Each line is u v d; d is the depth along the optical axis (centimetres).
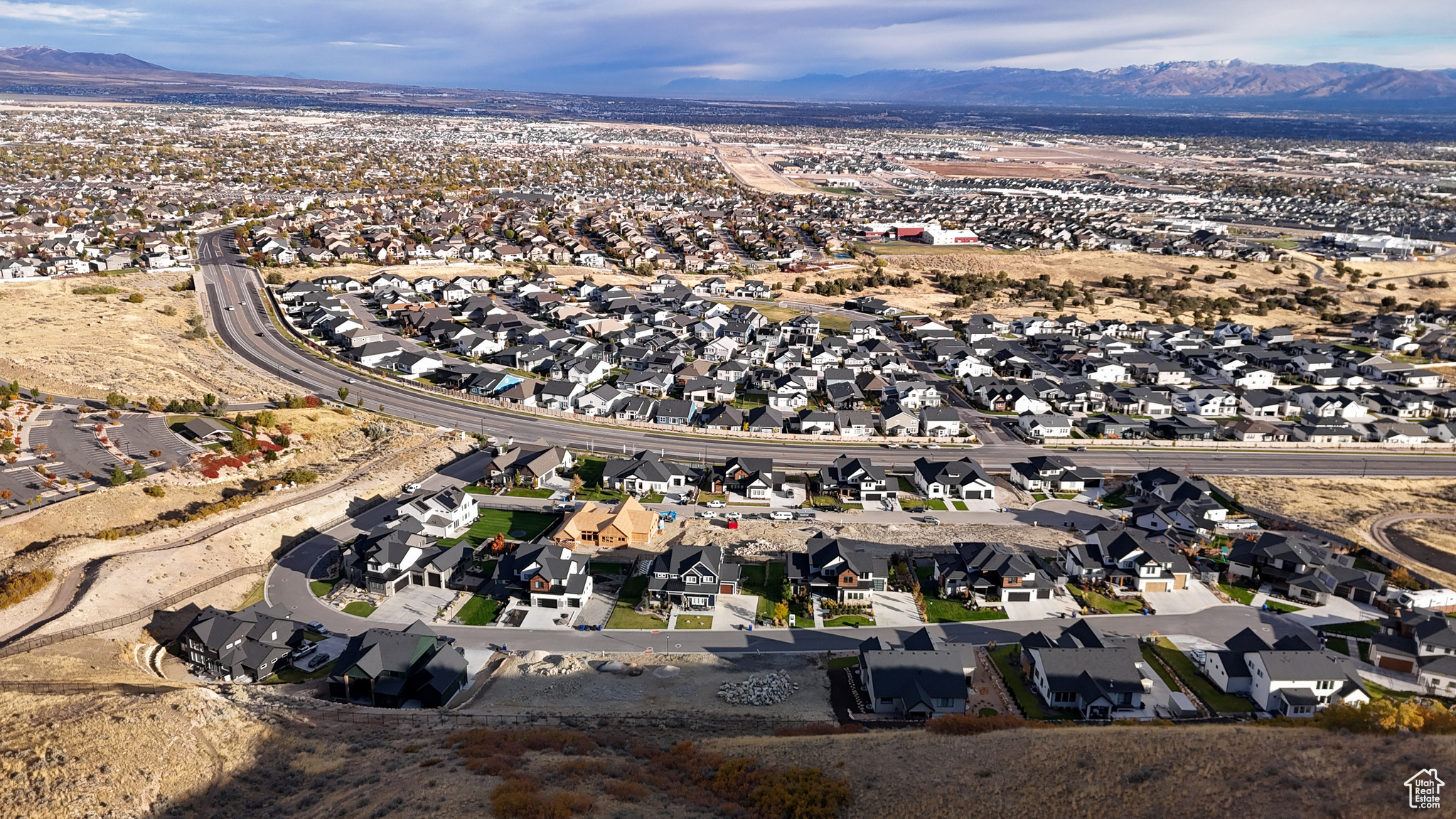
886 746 5316
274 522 9000
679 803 4606
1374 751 4681
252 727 5512
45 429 10488
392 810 4378
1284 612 7931
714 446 11988
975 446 12262
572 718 6000
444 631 7500
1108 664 6519
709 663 7056
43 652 6444
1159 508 9750
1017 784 4694
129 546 8181
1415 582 8156
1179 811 4294
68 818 4462
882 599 8112
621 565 8756
